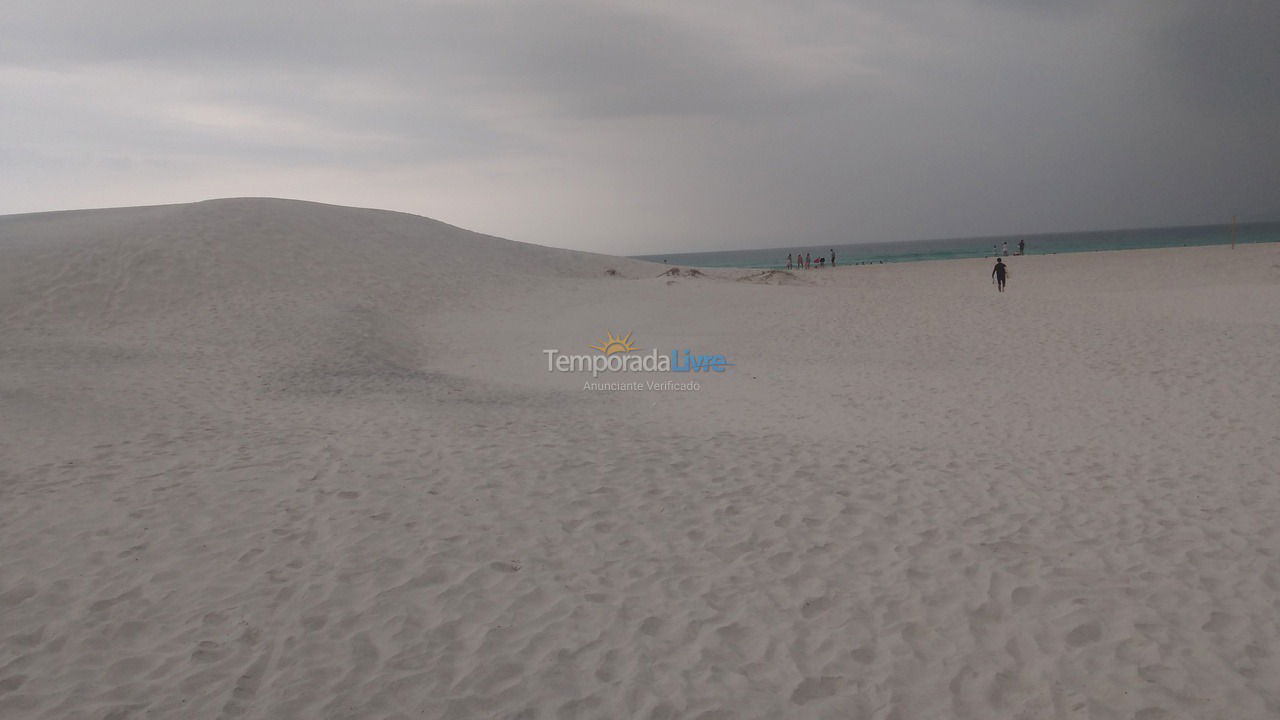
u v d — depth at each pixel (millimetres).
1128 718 3549
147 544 5215
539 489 6434
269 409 9180
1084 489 6328
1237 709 3572
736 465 7113
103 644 4090
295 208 22516
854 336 14406
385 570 4973
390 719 3570
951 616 4461
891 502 6164
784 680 3895
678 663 4035
